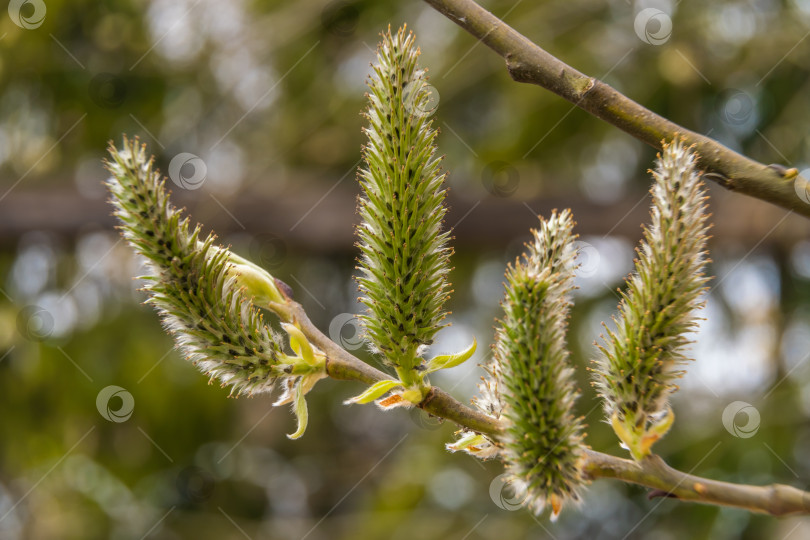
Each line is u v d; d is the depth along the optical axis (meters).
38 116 5.56
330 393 6.27
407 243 1.83
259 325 1.94
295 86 5.74
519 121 5.54
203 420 5.97
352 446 6.42
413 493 5.39
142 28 5.54
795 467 4.82
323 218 5.40
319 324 5.94
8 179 5.50
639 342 1.82
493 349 1.77
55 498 5.68
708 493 1.74
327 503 6.22
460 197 5.35
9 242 5.36
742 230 5.00
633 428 1.80
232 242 5.41
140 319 5.82
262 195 5.35
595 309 5.36
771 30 5.12
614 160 5.64
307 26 5.53
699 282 1.84
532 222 5.31
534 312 1.69
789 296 5.19
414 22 5.52
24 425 5.79
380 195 1.85
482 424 1.79
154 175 1.91
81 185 5.54
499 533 5.19
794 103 5.08
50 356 5.69
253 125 5.79
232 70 5.65
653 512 5.13
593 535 5.18
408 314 1.83
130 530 5.67
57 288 5.75
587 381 5.12
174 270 1.89
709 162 1.83
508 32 1.84
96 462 5.80
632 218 5.21
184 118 5.74
